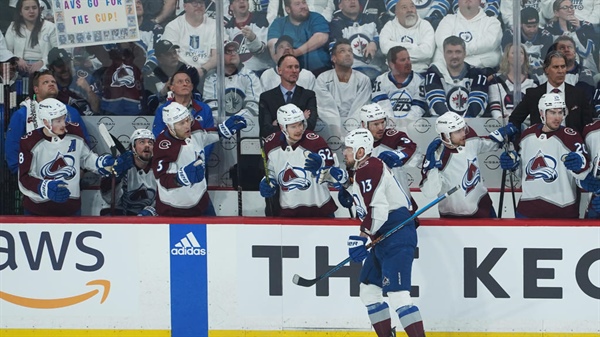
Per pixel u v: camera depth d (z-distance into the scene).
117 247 20.89
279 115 21.52
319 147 21.83
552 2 23.88
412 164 24.45
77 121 24.00
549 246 20.27
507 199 24.30
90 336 21.09
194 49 24.50
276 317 20.86
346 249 20.62
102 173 22.19
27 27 24.45
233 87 24.59
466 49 24.20
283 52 24.38
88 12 24.38
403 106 24.47
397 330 20.83
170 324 21.02
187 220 20.78
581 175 20.66
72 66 24.61
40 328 21.14
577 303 20.30
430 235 20.50
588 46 23.98
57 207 22.00
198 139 22.34
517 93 24.23
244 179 24.58
